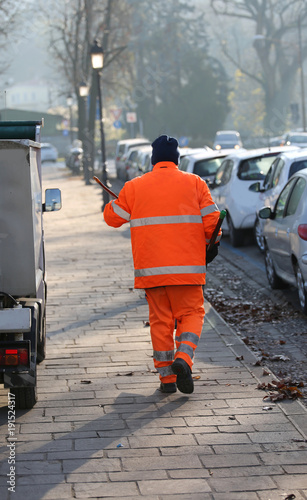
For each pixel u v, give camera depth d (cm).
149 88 13212
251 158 2580
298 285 1542
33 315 930
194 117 13000
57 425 897
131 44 12888
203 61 13400
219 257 2430
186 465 775
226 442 834
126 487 727
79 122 8188
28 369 902
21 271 945
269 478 744
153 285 957
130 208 975
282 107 14362
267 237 1800
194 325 955
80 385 1052
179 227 957
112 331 1359
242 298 1761
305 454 798
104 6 8231
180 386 932
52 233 2972
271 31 13825
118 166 6788
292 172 2100
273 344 1324
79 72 8081
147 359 1175
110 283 1844
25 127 1053
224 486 727
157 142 996
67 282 1872
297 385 1055
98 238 2767
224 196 2628
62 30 8019
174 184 969
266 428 874
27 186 922
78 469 768
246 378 1073
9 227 932
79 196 5009
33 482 739
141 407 955
